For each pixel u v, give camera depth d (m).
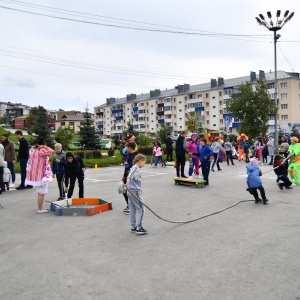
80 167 9.40
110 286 4.29
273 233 6.39
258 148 24.14
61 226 7.12
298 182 12.67
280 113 73.56
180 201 9.63
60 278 4.55
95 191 11.67
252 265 4.86
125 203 9.48
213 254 5.33
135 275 4.61
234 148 27.84
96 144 37.50
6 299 3.99
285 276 4.47
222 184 12.80
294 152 12.22
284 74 74.50
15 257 5.36
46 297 4.02
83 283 4.39
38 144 8.37
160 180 14.29
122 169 20.16
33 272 4.76
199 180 12.05
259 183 9.03
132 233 6.57
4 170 11.66
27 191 11.60
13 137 51.19
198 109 88.50
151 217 7.83
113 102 122.94
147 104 104.75
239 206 8.90
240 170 18.03
